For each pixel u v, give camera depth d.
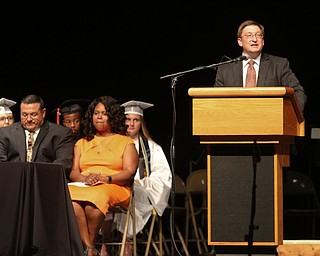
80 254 9.14
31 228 8.96
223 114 7.89
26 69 17.20
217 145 8.20
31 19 17.20
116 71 17.28
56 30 17.27
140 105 14.02
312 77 16.56
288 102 7.98
